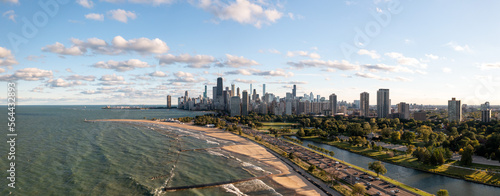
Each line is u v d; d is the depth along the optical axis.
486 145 192.88
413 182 140.38
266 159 181.50
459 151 187.00
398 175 152.00
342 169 156.12
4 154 180.00
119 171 146.62
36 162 160.75
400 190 122.31
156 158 178.25
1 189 117.62
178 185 127.31
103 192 117.69
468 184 136.50
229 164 166.12
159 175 141.75
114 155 183.25
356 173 147.00
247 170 153.12
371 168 144.88
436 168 159.12
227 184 129.75
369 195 115.19
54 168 149.50
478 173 147.75
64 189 119.88
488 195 122.56
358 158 195.12
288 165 166.00
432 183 138.88
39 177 134.12
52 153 184.50
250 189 124.38
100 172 144.25
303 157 186.38
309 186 128.50
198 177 139.62
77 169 148.38
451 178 146.00
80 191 118.19
